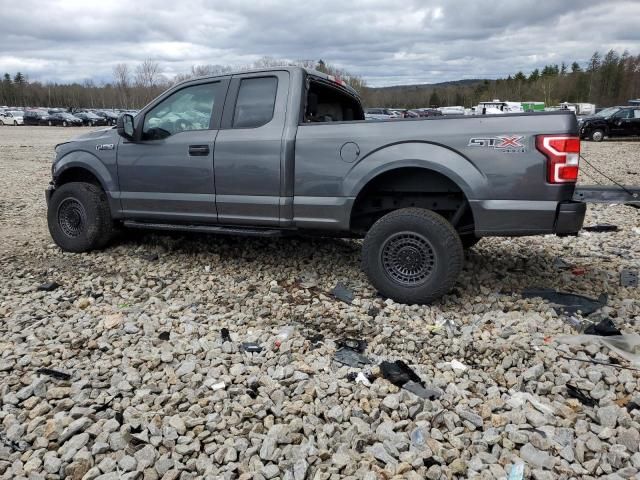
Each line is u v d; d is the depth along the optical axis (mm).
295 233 5117
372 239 4586
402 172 4766
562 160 4059
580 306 4477
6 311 4523
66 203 6160
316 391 3250
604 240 6770
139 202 5715
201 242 6480
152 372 3508
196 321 4328
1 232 7371
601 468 2648
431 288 4445
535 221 4180
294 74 4996
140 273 5500
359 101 6414
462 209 4633
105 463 2639
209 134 5230
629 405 3160
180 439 2814
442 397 3229
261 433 2912
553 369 3539
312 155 4773
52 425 2883
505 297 4738
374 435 2881
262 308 4617
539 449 2773
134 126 5590
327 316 4453
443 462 2691
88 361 3654
